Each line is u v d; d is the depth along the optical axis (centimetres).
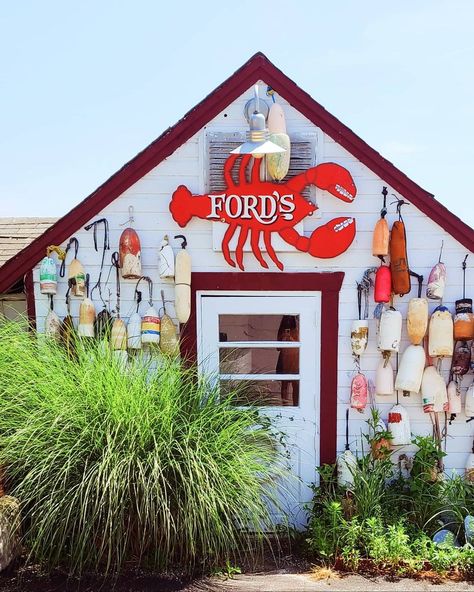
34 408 439
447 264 527
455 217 521
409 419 531
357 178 521
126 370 457
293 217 514
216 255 523
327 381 529
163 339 508
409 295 530
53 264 510
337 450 532
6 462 435
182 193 511
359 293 523
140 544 421
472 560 434
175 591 390
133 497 412
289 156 500
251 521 443
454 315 527
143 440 418
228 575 418
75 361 466
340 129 514
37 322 522
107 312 513
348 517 477
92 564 420
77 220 516
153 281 524
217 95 509
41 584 396
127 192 519
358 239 525
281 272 523
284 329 531
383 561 438
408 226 525
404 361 515
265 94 514
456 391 521
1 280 518
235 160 512
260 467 444
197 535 430
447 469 534
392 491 508
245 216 513
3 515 407
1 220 832
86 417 425
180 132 512
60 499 410
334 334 527
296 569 436
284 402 534
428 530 479
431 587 409
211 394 473
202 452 416
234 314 528
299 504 520
